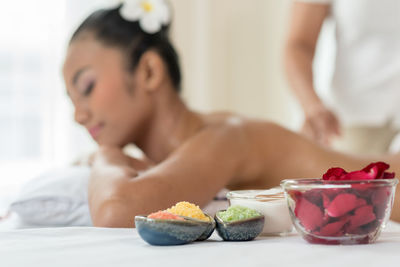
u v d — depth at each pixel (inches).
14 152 117.7
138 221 23.9
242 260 20.0
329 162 42.2
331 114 71.6
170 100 46.1
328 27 122.9
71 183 47.3
